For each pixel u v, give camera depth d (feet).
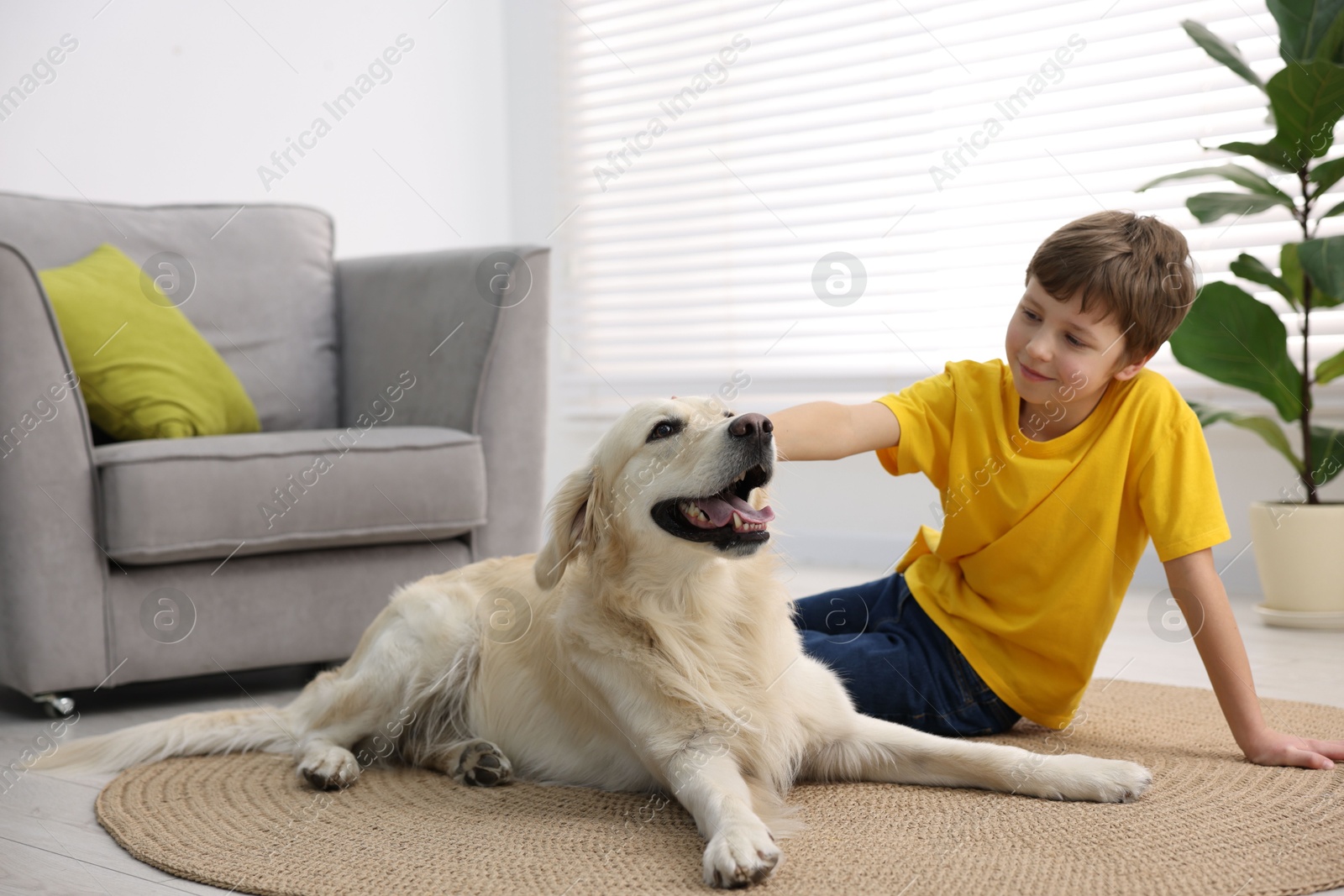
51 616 7.11
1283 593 9.04
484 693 5.88
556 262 15.88
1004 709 5.63
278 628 7.90
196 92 11.59
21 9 10.05
